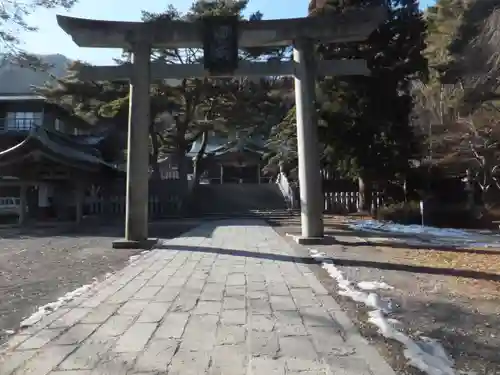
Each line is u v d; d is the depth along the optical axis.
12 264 8.46
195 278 6.95
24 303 5.46
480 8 19.73
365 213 20.86
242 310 5.11
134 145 10.96
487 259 8.77
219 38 11.20
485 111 19.47
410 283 6.60
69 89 21.88
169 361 3.58
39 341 4.05
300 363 3.54
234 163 41.53
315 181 11.39
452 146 20.23
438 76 20.41
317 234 11.33
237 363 3.54
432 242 11.57
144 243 10.72
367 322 4.68
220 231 14.76
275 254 9.46
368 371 3.39
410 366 3.52
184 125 25.38
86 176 20.22
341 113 16.19
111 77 11.25
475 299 5.67
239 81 23.25
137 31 11.13
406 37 15.66
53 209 23.50
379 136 16.67
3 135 27.45
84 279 6.96
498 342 4.12
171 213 23.91
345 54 15.70
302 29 11.41
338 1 15.98
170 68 11.42
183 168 26.42
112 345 3.94
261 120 26.88
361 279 6.88
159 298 5.66
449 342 4.13
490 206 19.72
